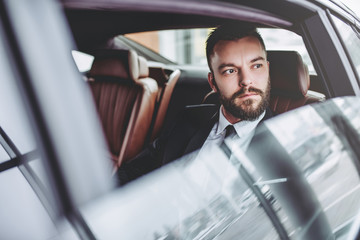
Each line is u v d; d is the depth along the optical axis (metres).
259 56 1.08
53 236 0.38
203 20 1.86
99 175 0.38
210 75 1.22
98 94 2.53
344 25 1.15
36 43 0.33
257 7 0.82
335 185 0.86
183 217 0.57
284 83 1.34
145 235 0.48
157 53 3.31
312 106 0.97
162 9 0.59
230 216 0.63
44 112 0.34
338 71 1.06
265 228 0.66
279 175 0.76
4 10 0.31
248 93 1.08
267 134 0.84
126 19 2.07
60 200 0.36
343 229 0.82
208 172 0.69
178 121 1.47
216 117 1.25
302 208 0.74
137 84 2.34
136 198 0.52
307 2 0.93
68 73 0.36
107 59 2.45
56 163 0.35
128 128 2.30
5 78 0.35
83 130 0.37
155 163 1.49
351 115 1.06
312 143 0.86
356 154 0.99
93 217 0.38
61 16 0.37
